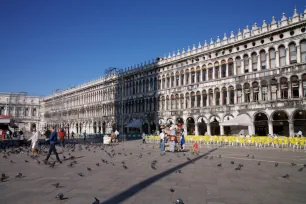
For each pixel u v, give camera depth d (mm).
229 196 9000
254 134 43469
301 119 40375
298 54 41438
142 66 71312
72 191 9648
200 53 55844
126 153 25359
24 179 11953
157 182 11242
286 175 12250
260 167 15656
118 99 79312
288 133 43500
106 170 14516
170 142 26859
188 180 11695
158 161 18703
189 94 57812
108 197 8812
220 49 52281
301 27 41375
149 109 67812
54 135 17875
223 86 51250
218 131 53688
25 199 8594
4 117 45469
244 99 47750
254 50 47094
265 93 45219
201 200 8492
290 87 42062
